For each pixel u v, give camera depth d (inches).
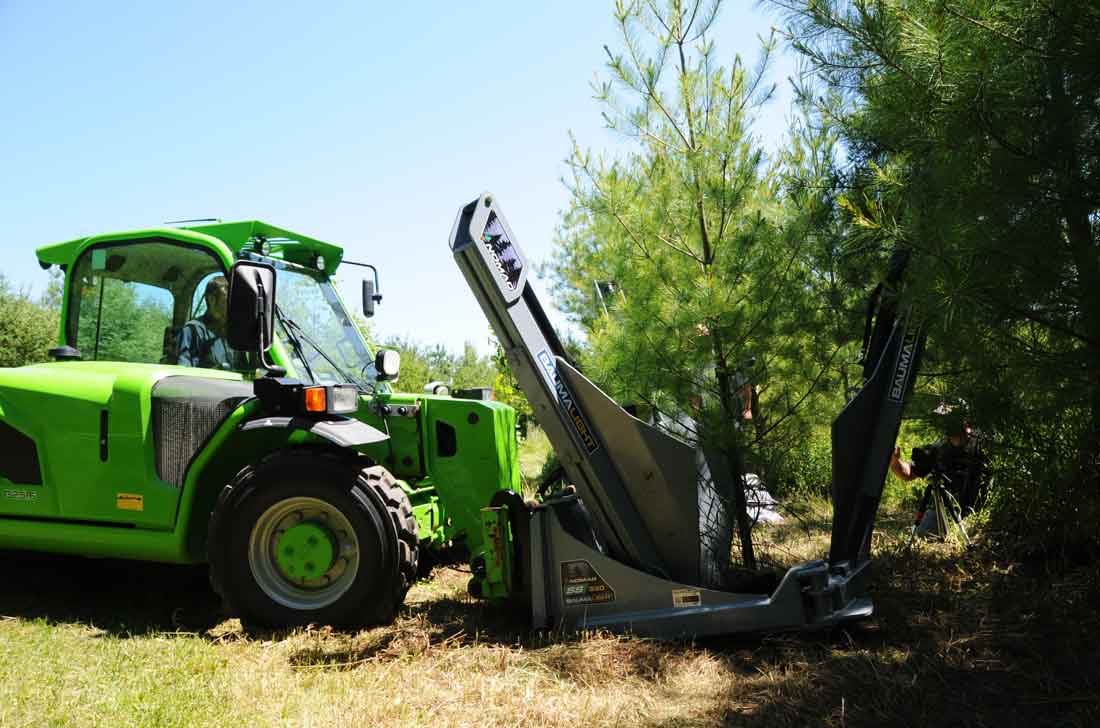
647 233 165.0
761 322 160.1
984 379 129.3
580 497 145.3
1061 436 143.8
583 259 199.9
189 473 156.1
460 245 133.3
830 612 129.6
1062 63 106.5
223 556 153.4
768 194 169.3
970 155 112.1
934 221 114.5
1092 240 113.6
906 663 118.7
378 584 149.6
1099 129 109.2
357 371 192.5
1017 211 110.1
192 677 121.9
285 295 182.5
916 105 118.6
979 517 180.5
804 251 163.6
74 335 180.1
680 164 168.4
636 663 124.9
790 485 255.1
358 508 150.0
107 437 160.6
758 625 131.6
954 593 148.8
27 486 163.3
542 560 143.5
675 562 144.3
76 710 107.4
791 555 189.8
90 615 161.2
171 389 161.0
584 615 141.0
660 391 162.6
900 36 117.3
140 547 158.9
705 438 158.7
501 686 116.5
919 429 158.2
